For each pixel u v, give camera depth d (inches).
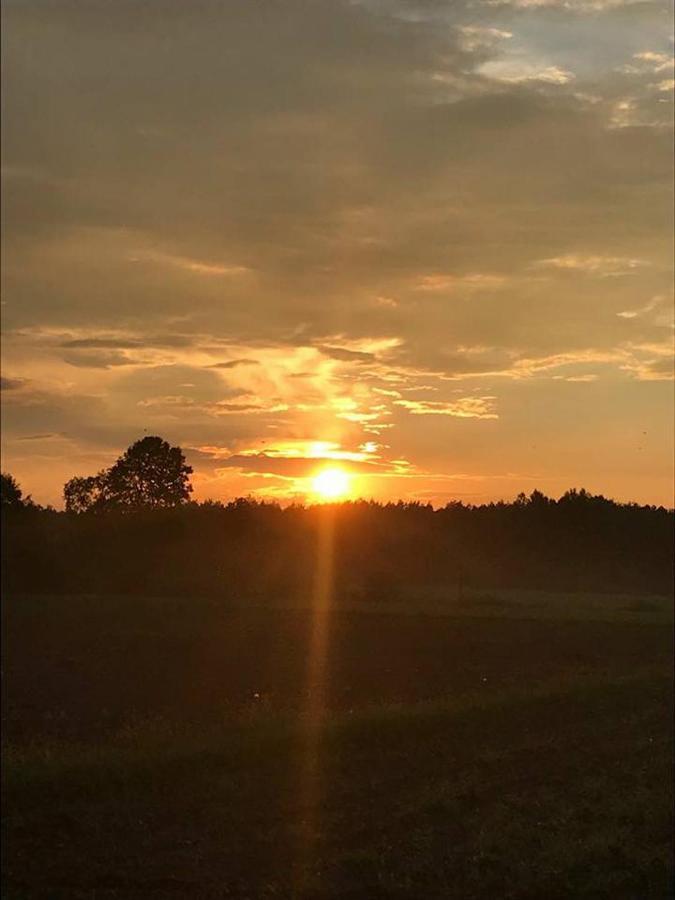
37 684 1004.6
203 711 855.1
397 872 398.9
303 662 1157.1
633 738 704.4
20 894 375.2
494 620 1518.2
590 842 429.7
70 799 510.6
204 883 388.8
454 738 687.1
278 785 543.2
